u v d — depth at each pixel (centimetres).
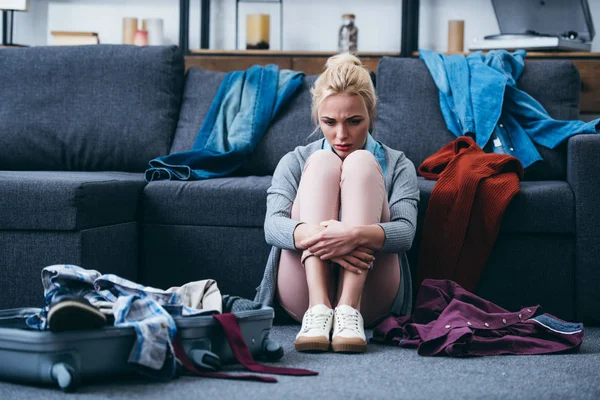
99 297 165
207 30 469
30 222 211
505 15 421
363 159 192
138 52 301
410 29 444
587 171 226
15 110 297
